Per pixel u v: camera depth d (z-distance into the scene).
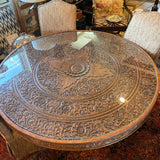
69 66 1.39
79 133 0.92
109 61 1.44
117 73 1.31
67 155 1.51
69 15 1.88
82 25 2.97
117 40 1.72
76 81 1.24
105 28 2.58
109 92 1.15
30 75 1.30
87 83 1.22
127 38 1.82
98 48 1.60
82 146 0.93
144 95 1.12
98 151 1.53
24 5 2.58
